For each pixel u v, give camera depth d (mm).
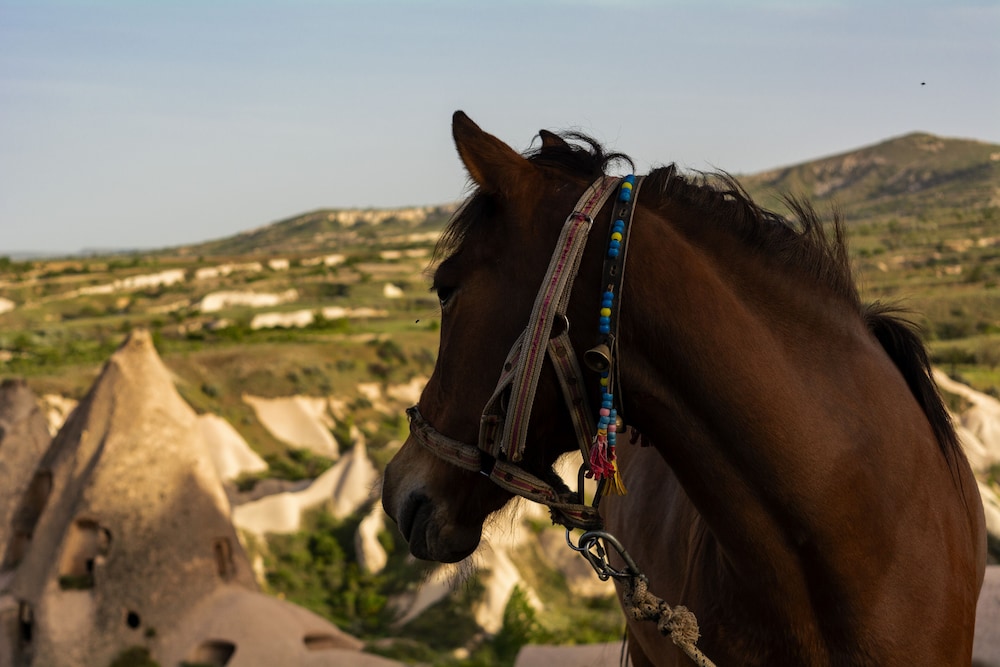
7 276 127500
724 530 2068
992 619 3990
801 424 1963
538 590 32719
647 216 2035
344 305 105000
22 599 18781
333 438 56812
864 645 1989
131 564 19281
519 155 2084
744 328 1991
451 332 2115
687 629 2098
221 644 19438
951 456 2303
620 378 2008
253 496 45688
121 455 19953
